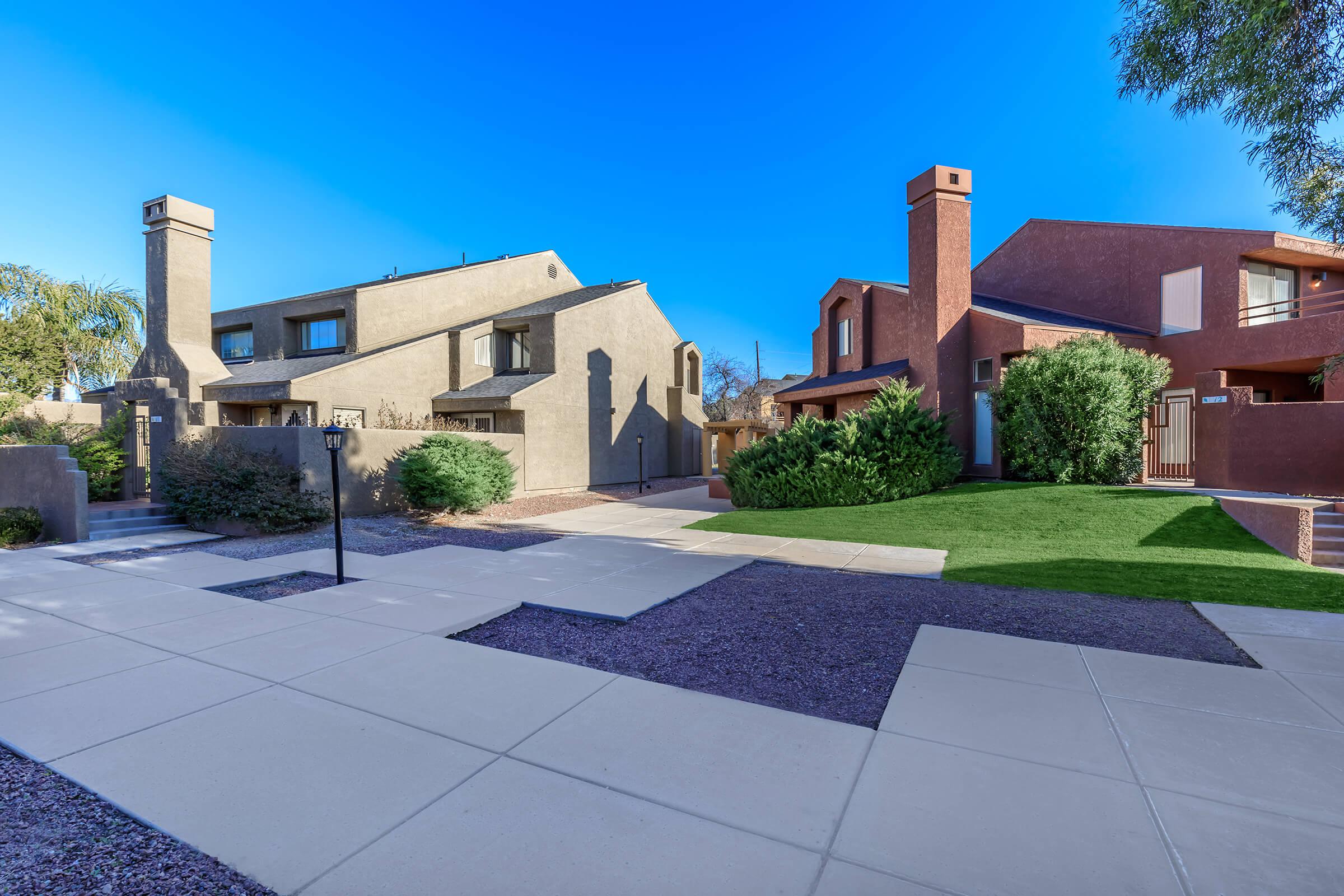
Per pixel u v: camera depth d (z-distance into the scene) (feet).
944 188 52.11
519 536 36.94
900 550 31.68
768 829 8.98
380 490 45.57
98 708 13.05
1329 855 8.39
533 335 72.23
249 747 11.41
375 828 9.02
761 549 32.14
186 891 7.90
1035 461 44.50
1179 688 14.02
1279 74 19.69
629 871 8.09
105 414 46.14
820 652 16.84
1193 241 53.31
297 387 55.93
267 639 17.52
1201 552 28.45
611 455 79.46
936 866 8.18
